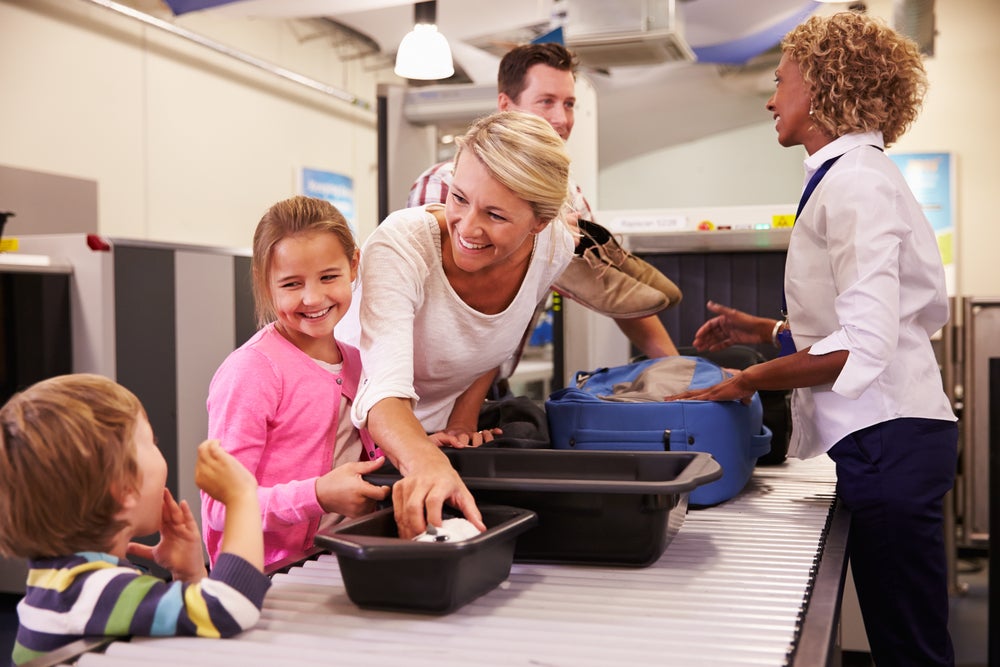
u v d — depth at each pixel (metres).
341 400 1.57
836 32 1.68
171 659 0.91
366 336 1.40
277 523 1.33
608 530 1.23
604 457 1.37
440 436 1.53
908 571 1.67
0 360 4.07
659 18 3.93
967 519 4.84
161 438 4.29
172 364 4.37
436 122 4.32
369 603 1.07
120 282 4.05
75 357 3.99
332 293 1.49
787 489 1.90
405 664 0.89
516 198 1.27
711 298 3.48
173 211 6.92
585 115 4.16
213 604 0.96
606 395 1.81
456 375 1.64
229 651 0.93
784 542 1.41
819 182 1.69
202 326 4.57
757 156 7.37
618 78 7.32
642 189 7.65
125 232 6.48
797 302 1.73
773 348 3.05
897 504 1.65
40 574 0.97
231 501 1.04
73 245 3.97
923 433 1.66
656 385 1.81
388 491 1.25
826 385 1.72
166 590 0.97
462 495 1.14
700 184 7.52
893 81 1.68
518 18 6.33
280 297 1.48
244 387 1.45
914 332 1.70
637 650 0.93
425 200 2.06
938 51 5.81
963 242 5.80
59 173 5.92
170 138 6.89
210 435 1.48
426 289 1.49
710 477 1.20
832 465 2.21
